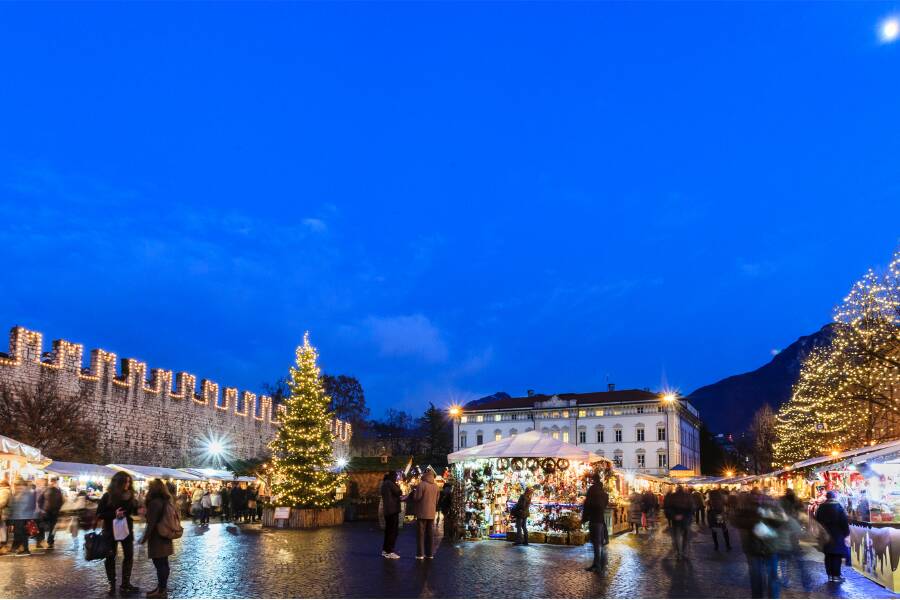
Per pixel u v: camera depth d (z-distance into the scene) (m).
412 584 13.06
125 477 12.27
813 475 28.17
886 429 34.06
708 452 119.94
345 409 107.25
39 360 42.72
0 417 39.00
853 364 31.97
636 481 47.44
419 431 119.25
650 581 14.10
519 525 22.56
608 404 96.12
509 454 23.67
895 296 29.25
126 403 50.22
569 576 14.66
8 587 12.50
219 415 62.22
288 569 14.98
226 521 34.81
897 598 12.36
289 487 31.22
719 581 14.27
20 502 18.22
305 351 33.19
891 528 13.33
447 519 24.55
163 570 11.55
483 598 11.71
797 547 13.84
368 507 35.78
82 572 14.50
